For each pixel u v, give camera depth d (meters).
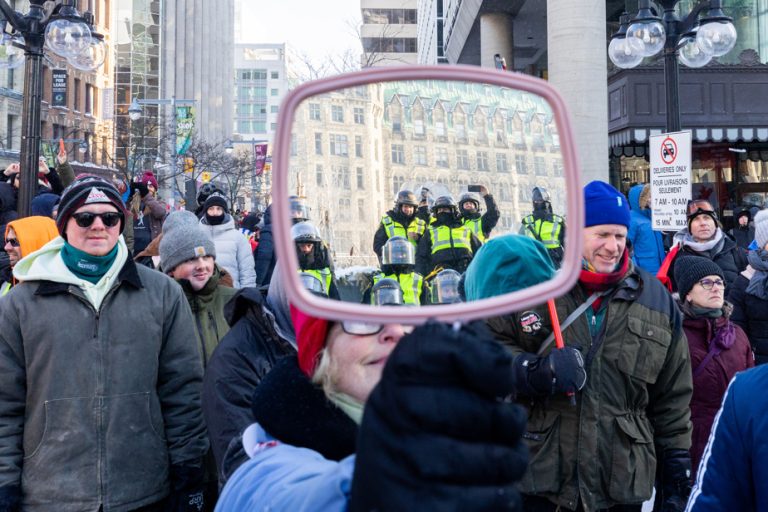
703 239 6.25
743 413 1.89
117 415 3.03
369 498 0.75
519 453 0.74
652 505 3.99
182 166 41.84
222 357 2.70
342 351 1.31
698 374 4.21
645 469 2.91
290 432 1.32
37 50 7.48
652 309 3.02
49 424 2.95
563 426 2.91
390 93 1.07
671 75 8.16
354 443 1.31
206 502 3.72
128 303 3.15
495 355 0.72
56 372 2.97
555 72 14.51
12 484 2.90
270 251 8.34
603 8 14.39
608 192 3.04
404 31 84.31
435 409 0.71
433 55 51.25
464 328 0.76
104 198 3.10
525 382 2.80
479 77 0.81
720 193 18.06
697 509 1.97
